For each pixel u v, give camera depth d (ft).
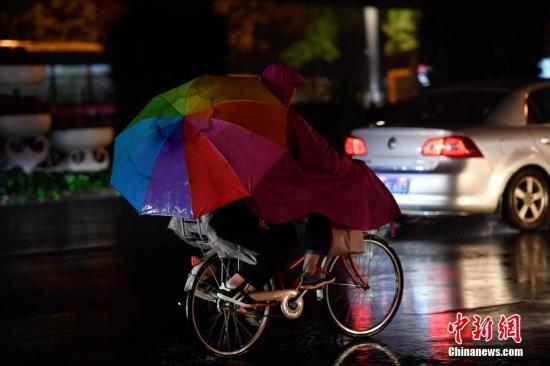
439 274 74.08
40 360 54.08
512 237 90.38
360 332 56.95
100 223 105.81
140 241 94.38
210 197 47.98
